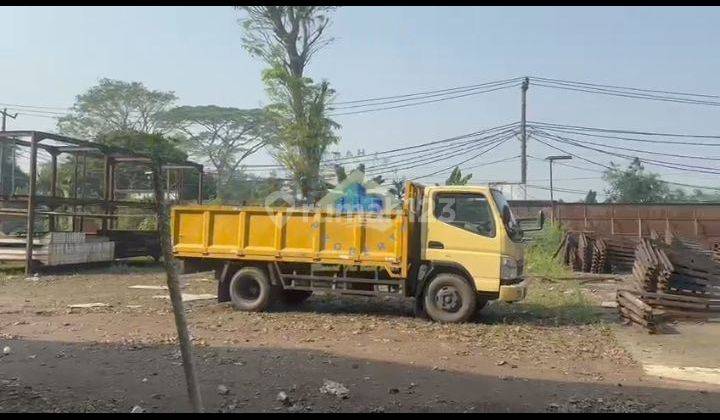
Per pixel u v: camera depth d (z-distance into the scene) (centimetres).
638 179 5050
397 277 1124
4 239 1873
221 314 1173
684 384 729
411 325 1069
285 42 2319
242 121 3244
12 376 712
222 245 1223
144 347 869
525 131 3984
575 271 2216
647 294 1167
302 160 2147
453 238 1100
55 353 830
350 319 1123
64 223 2445
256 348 875
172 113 3262
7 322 1062
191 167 2188
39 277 1756
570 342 952
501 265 1077
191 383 425
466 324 1082
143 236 2238
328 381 702
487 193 1095
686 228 3177
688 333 1031
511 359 838
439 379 728
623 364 824
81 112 3478
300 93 2197
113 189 2192
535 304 1302
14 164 2027
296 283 1194
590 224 3259
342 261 1148
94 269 2000
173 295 418
